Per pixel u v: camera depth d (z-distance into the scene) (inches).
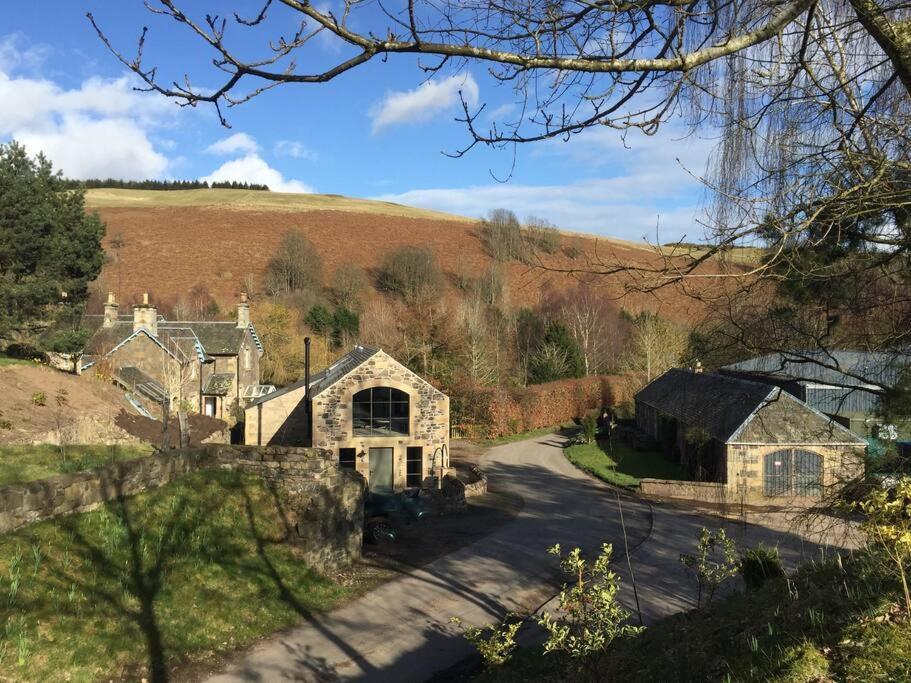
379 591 647.8
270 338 2274.9
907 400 340.2
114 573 477.1
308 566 633.0
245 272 2955.2
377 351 1181.1
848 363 797.9
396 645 523.2
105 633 425.4
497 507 1108.5
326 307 2544.3
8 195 1158.3
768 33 168.9
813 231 249.8
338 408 1137.4
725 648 262.2
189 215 3833.7
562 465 1541.6
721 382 1424.7
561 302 2425.0
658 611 590.9
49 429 862.5
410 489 1035.9
